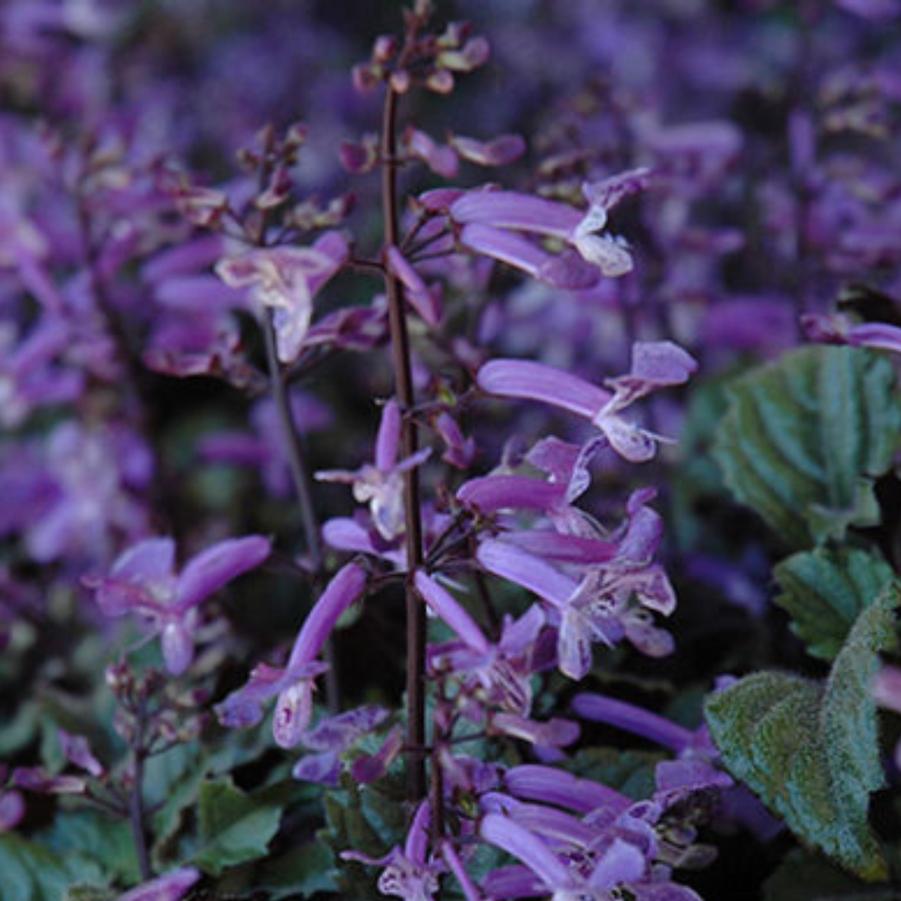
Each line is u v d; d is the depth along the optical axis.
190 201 0.44
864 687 0.41
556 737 0.39
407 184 0.80
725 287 0.63
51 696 0.51
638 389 0.40
